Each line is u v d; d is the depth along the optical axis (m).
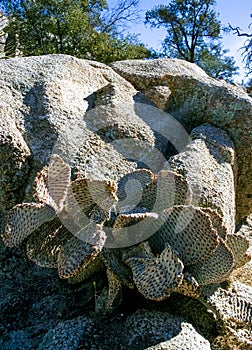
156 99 1.79
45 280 1.40
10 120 1.41
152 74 1.95
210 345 1.14
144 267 1.07
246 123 1.63
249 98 1.68
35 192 1.07
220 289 1.22
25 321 1.22
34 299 1.31
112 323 1.13
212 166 1.46
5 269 1.42
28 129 1.44
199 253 1.09
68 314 1.23
